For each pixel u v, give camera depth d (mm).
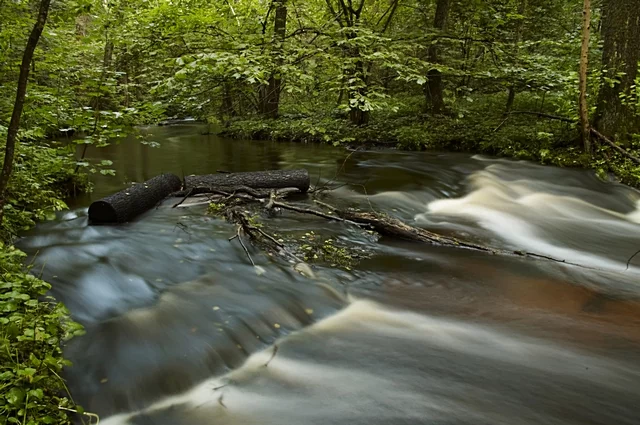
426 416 3221
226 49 9438
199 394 3398
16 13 6504
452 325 4504
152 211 7418
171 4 9391
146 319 4086
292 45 9945
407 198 8992
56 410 2836
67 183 8180
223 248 5852
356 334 4309
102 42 10086
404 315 4684
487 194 9523
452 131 14695
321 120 14375
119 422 3066
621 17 10695
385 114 17047
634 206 9430
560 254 6668
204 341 3898
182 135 19344
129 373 3445
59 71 7539
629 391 3527
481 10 14234
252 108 18234
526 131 13328
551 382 3627
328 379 3631
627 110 10992
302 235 6555
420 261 6043
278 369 3738
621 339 4270
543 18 16625
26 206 6453
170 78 8453
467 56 16359
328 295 4957
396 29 15953
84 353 3557
